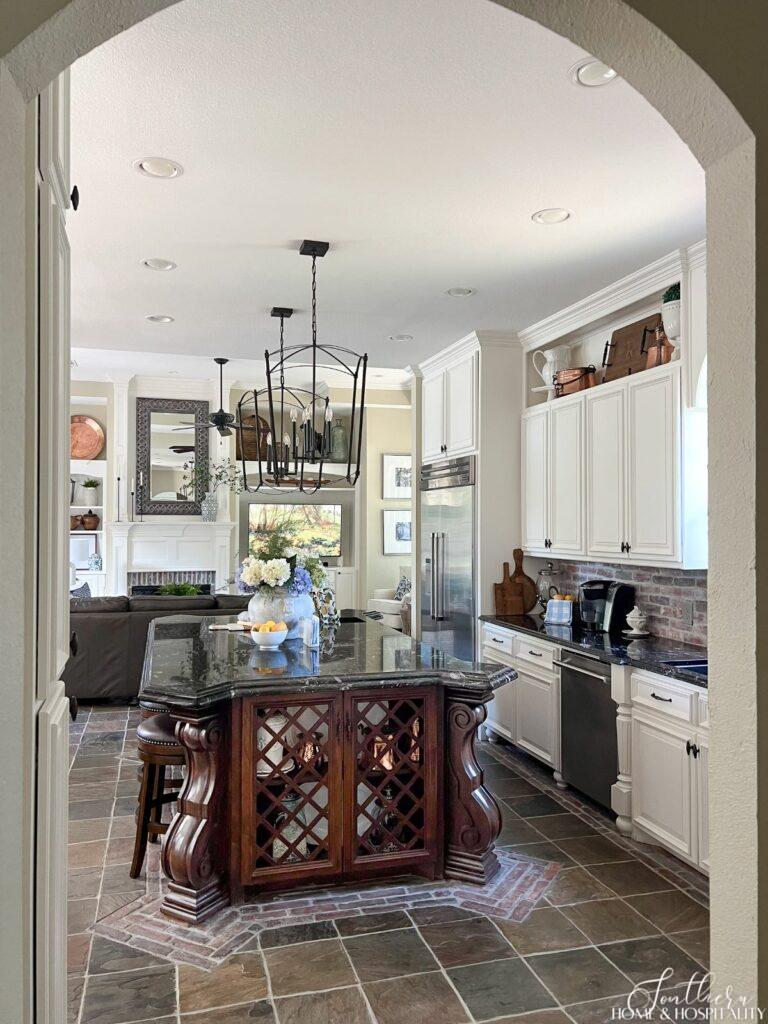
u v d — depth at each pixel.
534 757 4.68
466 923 2.79
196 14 1.94
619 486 4.13
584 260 3.77
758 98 1.15
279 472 3.47
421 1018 2.25
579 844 3.51
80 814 3.84
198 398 9.26
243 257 3.71
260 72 2.19
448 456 5.85
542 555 5.01
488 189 2.96
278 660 3.35
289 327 5.11
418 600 6.47
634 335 4.30
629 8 1.11
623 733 3.61
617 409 4.15
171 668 3.17
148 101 2.34
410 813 3.16
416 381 6.51
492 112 2.41
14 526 0.98
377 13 1.94
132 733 5.32
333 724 3.04
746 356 1.15
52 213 1.43
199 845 2.81
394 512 10.01
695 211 3.18
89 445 9.15
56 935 1.51
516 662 4.75
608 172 2.82
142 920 2.80
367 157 2.71
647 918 2.83
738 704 1.16
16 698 1.00
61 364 1.61
